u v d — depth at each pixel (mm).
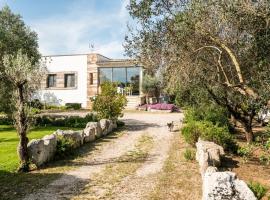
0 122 30656
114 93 28422
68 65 47031
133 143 21484
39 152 15391
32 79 17469
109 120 25703
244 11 10969
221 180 9078
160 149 19516
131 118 33812
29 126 15312
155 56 13969
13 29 31969
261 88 12984
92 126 22781
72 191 11992
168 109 40156
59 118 30797
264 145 11953
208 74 17312
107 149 19688
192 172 14281
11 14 32344
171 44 13555
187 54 13734
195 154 17016
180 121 28141
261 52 12375
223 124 25531
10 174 14148
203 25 12125
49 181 13203
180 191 11875
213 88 19156
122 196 11422
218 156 15266
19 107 15242
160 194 11570
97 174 14203
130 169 15008
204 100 23094
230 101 21172
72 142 18453
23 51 31234
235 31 13117
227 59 15742
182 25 12250
